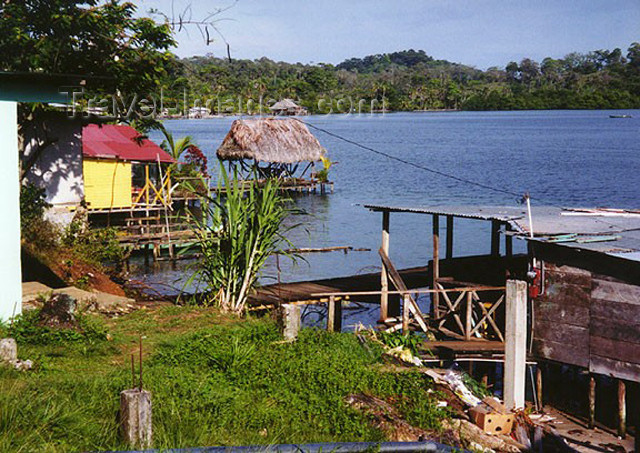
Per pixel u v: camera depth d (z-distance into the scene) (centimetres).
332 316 1742
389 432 952
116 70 1967
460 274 2038
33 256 1895
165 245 3131
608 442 1412
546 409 1599
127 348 1185
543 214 1939
